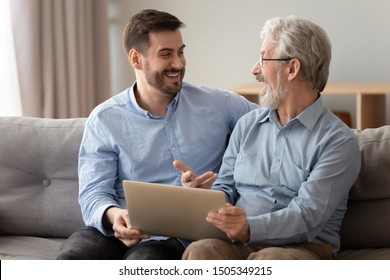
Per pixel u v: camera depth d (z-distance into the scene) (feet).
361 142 8.34
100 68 17.47
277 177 7.89
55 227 9.32
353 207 8.26
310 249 7.50
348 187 7.65
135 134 8.77
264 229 7.26
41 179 9.50
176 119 8.87
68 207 9.25
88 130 8.86
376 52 16.87
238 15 17.78
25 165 9.43
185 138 8.81
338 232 8.03
